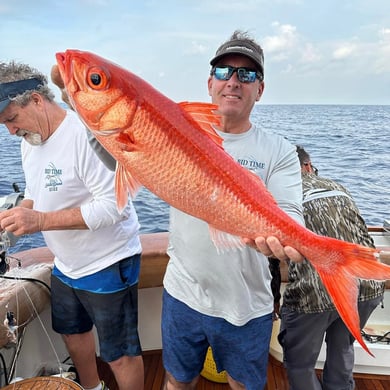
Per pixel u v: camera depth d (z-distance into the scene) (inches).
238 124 65.3
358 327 42.8
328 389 88.7
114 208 68.4
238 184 44.4
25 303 77.5
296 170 65.9
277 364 107.7
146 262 101.8
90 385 88.6
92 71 39.5
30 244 117.3
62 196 71.0
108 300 75.7
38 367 93.6
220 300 66.8
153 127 41.1
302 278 77.0
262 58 64.4
